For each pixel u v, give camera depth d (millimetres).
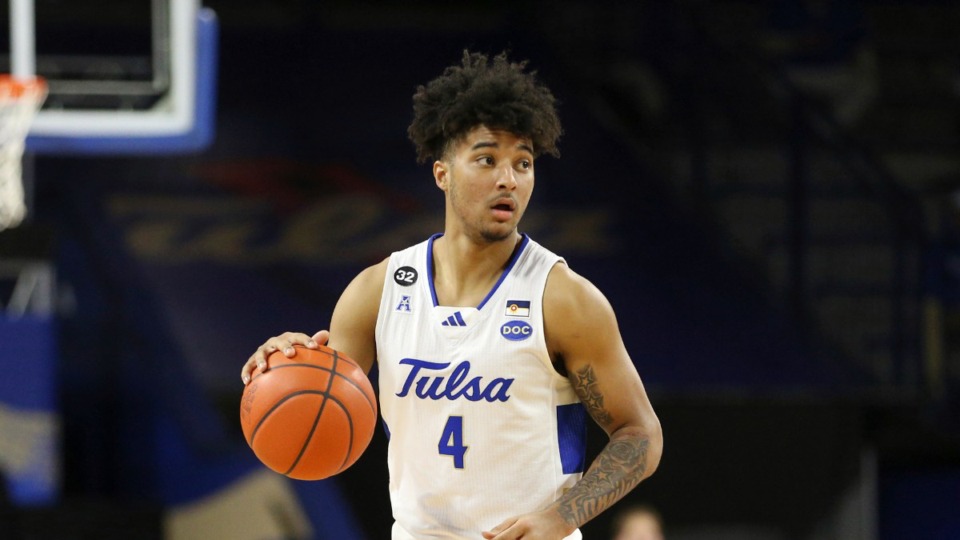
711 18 36500
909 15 36969
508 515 7977
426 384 7980
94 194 28594
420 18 35531
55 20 32938
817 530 27047
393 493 8320
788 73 36781
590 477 7801
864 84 36438
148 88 20453
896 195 31328
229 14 34438
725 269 29453
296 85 32719
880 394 27344
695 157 33125
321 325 26859
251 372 8070
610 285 28422
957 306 29875
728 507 26891
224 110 31594
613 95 35406
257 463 25016
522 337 7910
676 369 26766
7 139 19359
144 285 27031
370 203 29844
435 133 8109
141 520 23062
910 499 28625
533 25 35750
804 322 28656
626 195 30906
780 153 33281
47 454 22594
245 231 28672
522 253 8156
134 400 26109
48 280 23984
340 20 34938
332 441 7879
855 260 30656
